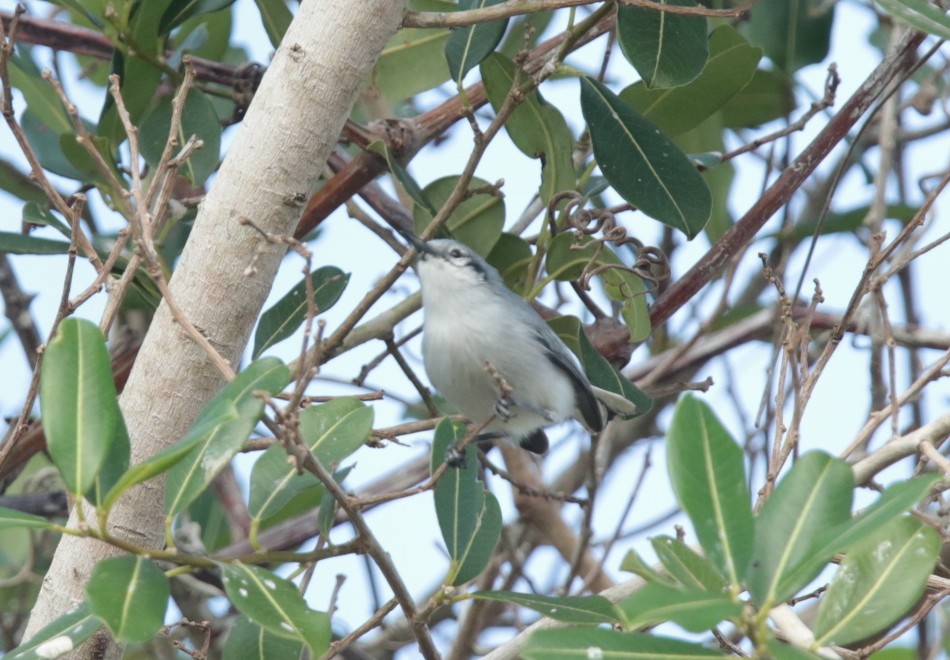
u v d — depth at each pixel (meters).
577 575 12.64
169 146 7.37
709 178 14.16
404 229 12.12
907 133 14.15
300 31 7.98
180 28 13.02
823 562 5.27
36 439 10.43
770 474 7.95
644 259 10.36
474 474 7.86
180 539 12.11
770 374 9.30
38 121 11.73
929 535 5.95
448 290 10.34
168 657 12.59
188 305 7.68
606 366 10.74
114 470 6.29
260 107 7.95
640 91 11.01
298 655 8.46
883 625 5.73
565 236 10.70
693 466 5.71
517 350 10.16
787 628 6.16
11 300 12.48
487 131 9.06
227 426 6.14
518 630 12.25
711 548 5.57
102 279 7.61
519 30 13.48
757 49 10.68
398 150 11.17
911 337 12.64
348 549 6.89
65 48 12.03
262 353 10.02
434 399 12.88
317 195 10.85
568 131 10.46
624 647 5.40
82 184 11.34
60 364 5.92
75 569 7.34
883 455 7.71
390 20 8.01
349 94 7.98
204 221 7.82
